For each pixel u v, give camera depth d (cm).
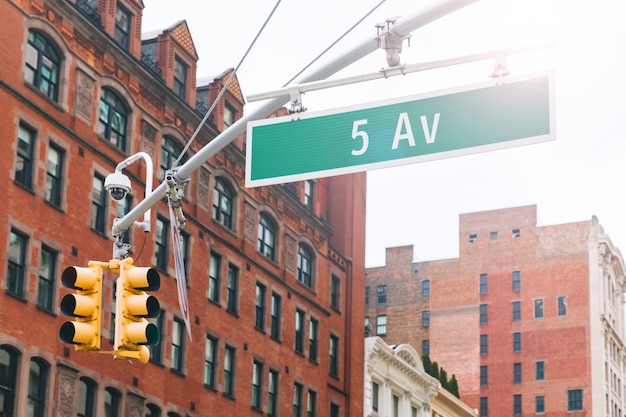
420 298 14275
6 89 4162
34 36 4366
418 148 1172
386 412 7250
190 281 5272
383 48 1233
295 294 6291
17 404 4078
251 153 1265
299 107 1279
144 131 5006
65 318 4388
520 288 14112
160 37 5278
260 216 6041
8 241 4125
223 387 5484
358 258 7156
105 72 4769
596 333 13725
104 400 4572
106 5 4822
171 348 5078
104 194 4722
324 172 1220
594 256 14012
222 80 5703
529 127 1123
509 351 13938
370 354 7062
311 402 6366
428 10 1180
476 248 14362
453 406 8644
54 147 4434
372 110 1207
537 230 14250
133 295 1553
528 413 13688
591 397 13538
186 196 5294
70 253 4453
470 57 1176
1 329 4031
